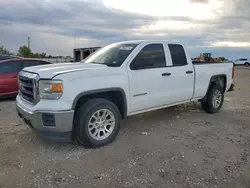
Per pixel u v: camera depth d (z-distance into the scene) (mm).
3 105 6805
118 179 2836
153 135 4336
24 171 2992
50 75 3332
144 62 4379
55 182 2758
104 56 4594
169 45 4918
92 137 3631
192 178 2889
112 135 3873
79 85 3434
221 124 5109
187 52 5281
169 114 5879
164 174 2967
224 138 4250
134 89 4164
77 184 2725
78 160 3303
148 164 3213
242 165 3240
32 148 3688
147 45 4500
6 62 7457
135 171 3025
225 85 6434
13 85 7469
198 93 5539
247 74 23078
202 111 6293
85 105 3578
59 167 3104
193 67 5320
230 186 2742
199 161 3328
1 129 4559
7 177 2848
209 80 5777
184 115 5820
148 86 4379
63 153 3521
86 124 3537
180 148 3756
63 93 3297
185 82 5129
